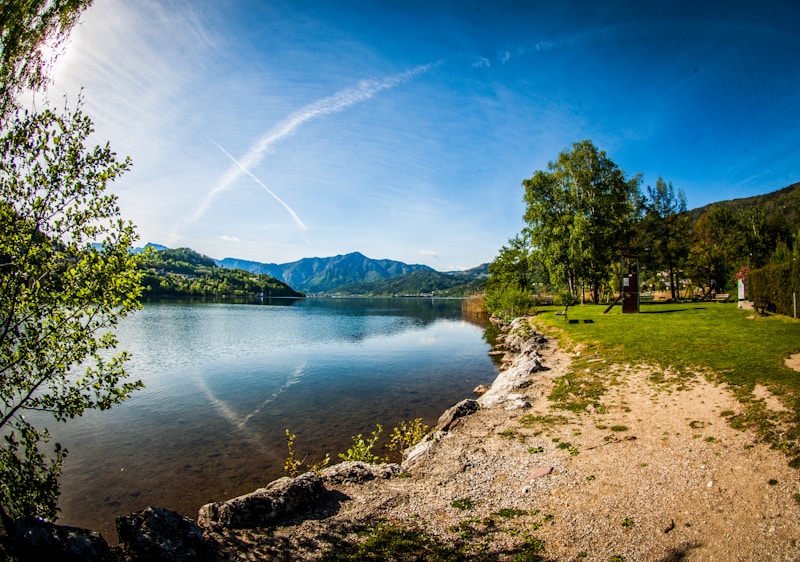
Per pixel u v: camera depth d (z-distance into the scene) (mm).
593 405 12016
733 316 24172
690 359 14180
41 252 6133
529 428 11109
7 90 5926
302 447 14008
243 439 14727
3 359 6117
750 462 7508
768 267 24266
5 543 5262
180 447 14039
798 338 15133
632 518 6473
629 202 47312
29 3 5992
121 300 6656
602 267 46031
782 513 5977
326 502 7891
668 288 67250
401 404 18719
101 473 12133
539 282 60688
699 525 6082
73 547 5273
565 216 43844
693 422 9695
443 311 95688
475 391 19844
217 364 28469
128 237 6656
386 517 7219
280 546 6281
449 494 7992
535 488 7871
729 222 64875
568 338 22531
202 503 10445
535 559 5703
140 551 5461
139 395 20500
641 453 8711
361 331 49875
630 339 19141
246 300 155125
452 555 5930
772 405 9406
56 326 6215
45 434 6699
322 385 22469
